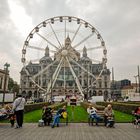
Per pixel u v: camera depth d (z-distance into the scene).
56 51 63.38
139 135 13.91
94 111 19.52
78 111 37.91
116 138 12.84
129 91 173.12
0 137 12.95
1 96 50.25
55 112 19.98
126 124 19.83
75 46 63.28
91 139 12.49
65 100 68.31
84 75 137.88
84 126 18.38
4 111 19.95
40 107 44.84
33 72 173.75
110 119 18.02
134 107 27.94
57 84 142.00
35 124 19.42
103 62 63.34
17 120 17.05
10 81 154.75
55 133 14.54
